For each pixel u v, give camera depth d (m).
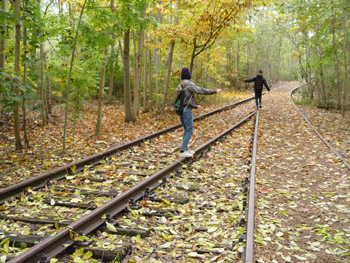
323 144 8.92
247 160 7.17
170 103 19.12
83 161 6.73
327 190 5.43
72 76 10.41
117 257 3.21
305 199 5.05
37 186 5.50
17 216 4.24
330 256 3.42
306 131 11.00
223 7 13.66
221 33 16.16
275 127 12.02
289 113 16.20
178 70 16.77
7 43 10.56
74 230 3.58
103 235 3.76
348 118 14.06
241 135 10.55
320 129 11.45
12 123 12.73
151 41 15.89
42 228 3.88
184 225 4.08
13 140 10.28
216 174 6.34
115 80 24.83
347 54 16.92
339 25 14.45
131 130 12.06
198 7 13.76
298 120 13.71
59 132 11.82
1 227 3.92
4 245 3.37
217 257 3.30
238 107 19.91
